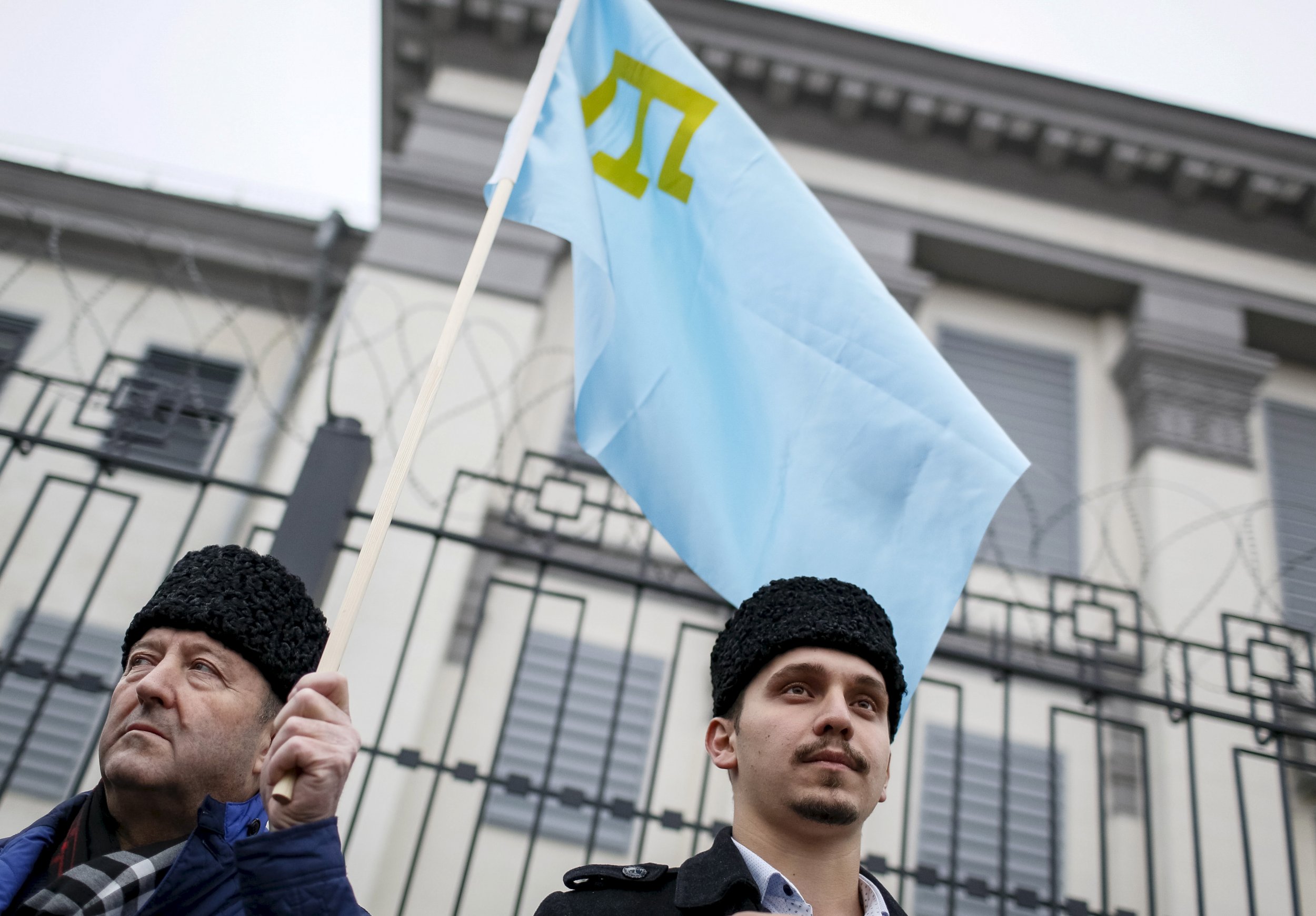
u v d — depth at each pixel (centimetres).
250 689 166
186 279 869
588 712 661
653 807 632
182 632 165
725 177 285
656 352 266
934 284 921
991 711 696
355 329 763
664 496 252
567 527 715
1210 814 644
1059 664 706
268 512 708
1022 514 801
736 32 905
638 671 679
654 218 283
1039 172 929
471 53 909
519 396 755
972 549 234
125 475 771
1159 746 675
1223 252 918
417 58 918
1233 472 803
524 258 815
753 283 272
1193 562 756
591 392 257
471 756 631
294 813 143
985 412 246
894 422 250
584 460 747
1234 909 610
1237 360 845
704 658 689
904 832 341
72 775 660
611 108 297
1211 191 918
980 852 648
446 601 656
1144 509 795
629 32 304
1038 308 921
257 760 166
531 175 264
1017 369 886
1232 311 881
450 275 800
